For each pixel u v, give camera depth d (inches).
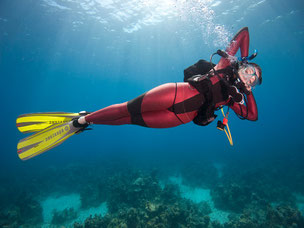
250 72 61.1
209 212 581.0
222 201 618.8
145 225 404.2
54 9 1006.4
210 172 899.4
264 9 974.4
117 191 583.2
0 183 901.8
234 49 71.8
